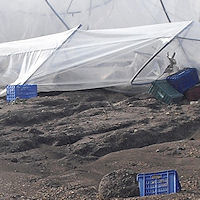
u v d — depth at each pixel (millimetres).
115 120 18484
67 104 22203
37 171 13008
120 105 22672
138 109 21188
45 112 19594
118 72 27453
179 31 28078
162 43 27531
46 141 15805
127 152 14250
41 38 32094
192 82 25281
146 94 25438
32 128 16906
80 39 29094
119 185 9883
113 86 27406
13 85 25953
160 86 24641
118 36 29094
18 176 12273
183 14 45531
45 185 11445
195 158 13164
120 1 46719
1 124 18094
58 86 27453
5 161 13766
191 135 16812
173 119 18062
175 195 9445
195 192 9758
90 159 14062
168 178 9781
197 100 24531
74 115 20000
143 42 27859
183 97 24734
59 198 10344
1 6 49250
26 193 10828
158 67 27312
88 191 10742
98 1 46844
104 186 9992
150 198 9297
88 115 19906
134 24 45750
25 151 14891
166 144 14891
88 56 27875
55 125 18031
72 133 16375
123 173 10156
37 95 26875
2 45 32062
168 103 24000
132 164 13016
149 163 12984
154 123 17562
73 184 11492
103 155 14695
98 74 27641
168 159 13266
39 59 28469
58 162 13766
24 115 18859
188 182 10758
